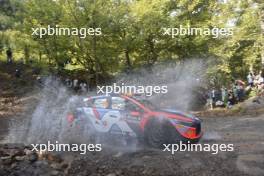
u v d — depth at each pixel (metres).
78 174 7.86
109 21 25.36
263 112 18.59
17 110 21.69
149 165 8.40
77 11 25.53
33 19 27.59
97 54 26.22
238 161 8.64
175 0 26.50
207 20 26.17
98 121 10.59
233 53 26.25
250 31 25.36
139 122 10.02
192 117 10.18
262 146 10.27
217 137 11.99
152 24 25.39
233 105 22.06
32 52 30.77
